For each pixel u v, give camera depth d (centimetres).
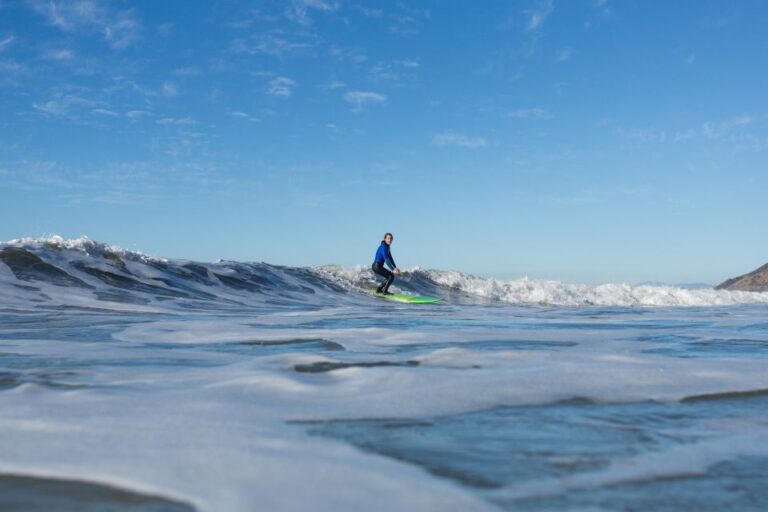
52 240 1480
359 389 323
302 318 945
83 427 238
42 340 571
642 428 258
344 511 155
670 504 172
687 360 445
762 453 224
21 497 165
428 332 670
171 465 190
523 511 164
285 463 194
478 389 324
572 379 357
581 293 2427
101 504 160
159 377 362
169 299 1303
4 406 276
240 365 407
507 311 1363
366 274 2178
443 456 211
